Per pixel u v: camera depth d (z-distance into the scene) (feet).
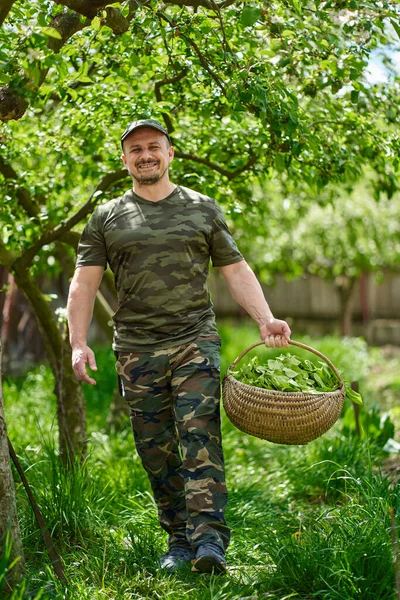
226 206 18.11
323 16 12.67
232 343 46.19
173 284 11.49
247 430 11.15
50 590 10.51
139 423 11.74
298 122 13.14
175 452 11.96
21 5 12.96
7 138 16.28
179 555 11.80
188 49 14.10
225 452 20.06
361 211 48.91
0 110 11.68
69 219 16.62
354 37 13.17
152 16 12.00
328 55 13.64
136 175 11.68
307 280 66.13
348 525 11.72
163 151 11.73
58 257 22.67
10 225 16.90
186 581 11.03
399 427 24.45
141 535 12.80
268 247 48.83
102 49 15.11
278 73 13.10
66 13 12.00
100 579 11.14
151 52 14.30
